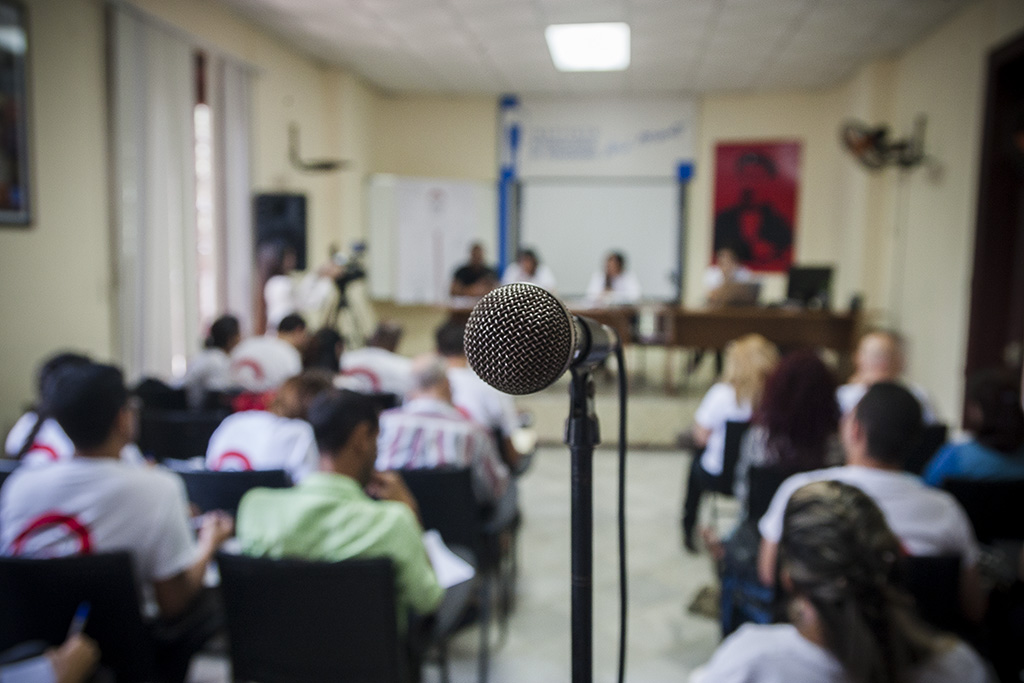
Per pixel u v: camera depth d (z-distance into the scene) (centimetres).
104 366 144
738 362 284
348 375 342
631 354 754
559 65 660
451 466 213
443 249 774
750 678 84
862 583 80
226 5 506
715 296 588
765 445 224
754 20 523
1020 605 153
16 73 329
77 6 369
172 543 144
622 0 489
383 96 792
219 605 168
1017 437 198
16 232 335
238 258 536
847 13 500
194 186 471
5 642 129
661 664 231
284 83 600
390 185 755
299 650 133
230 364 345
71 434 140
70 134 366
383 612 129
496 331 56
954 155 486
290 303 538
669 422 529
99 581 128
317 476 137
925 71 545
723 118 761
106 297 397
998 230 432
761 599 191
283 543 133
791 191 753
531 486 429
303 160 638
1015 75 424
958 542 144
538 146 786
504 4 501
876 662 78
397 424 217
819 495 87
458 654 236
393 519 133
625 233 786
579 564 65
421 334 794
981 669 83
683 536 336
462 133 793
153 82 429
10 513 139
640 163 776
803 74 673
